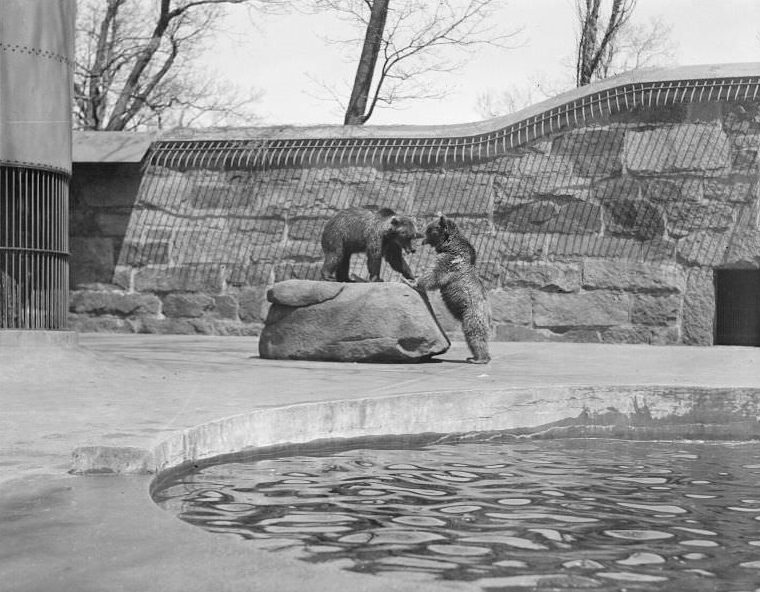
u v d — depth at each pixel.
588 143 15.29
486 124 15.76
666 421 8.05
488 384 8.20
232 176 16.92
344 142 16.36
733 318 15.24
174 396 7.23
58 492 4.09
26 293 8.95
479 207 15.79
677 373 9.76
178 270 17.09
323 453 6.59
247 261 16.83
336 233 12.45
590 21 24.75
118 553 3.12
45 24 8.97
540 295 15.48
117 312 17.34
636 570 3.50
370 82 22.86
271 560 3.03
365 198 16.30
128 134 17.34
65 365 8.44
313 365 10.48
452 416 7.53
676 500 4.99
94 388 7.72
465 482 5.45
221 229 16.95
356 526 4.16
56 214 9.17
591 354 12.38
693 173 14.78
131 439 5.09
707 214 14.73
